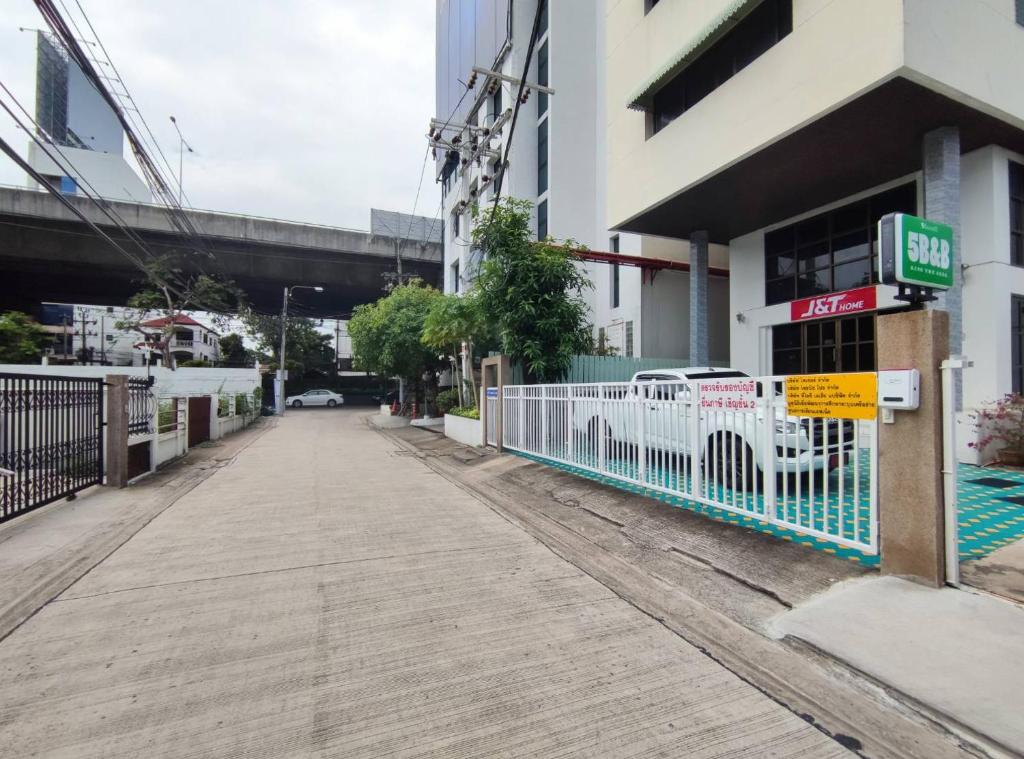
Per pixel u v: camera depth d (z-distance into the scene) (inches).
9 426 245.3
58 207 951.0
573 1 811.4
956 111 299.4
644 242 677.9
